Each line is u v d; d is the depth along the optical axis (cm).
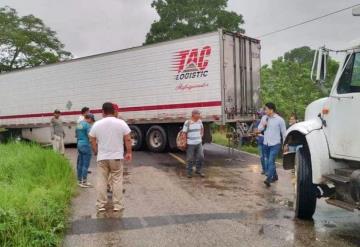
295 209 756
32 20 5591
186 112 1767
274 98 3091
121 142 816
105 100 2111
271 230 680
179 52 1788
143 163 1542
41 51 5544
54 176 979
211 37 1683
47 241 594
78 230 684
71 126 2311
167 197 938
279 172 1319
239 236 649
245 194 969
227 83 1675
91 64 2178
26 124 2653
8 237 579
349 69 661
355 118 626
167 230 682
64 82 2345
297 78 3219
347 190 629
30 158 1112
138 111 1955
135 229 689
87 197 941
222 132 2866
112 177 817
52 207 720
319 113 723
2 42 5419
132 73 1977
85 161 1070
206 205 857
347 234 660
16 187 802
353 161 657
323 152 681
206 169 1391
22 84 2672
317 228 692
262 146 1255
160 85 1864
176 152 1931
